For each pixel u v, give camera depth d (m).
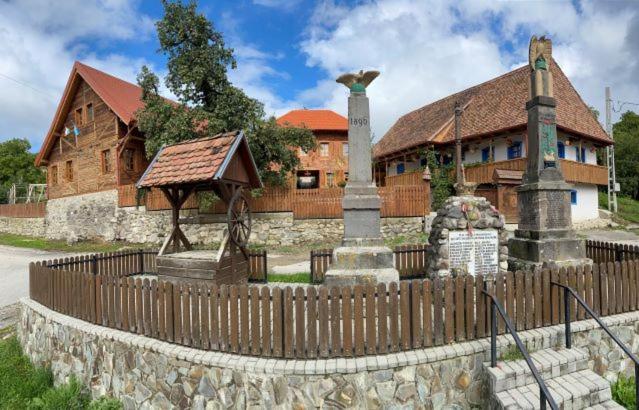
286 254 15.00
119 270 9.29
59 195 26.42
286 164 17.45
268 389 4.22
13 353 7.20
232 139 7.10
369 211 6.51
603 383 4.38
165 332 5.02
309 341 4.36
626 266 5.72
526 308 5.04
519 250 7.54
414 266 9.02
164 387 4.78
